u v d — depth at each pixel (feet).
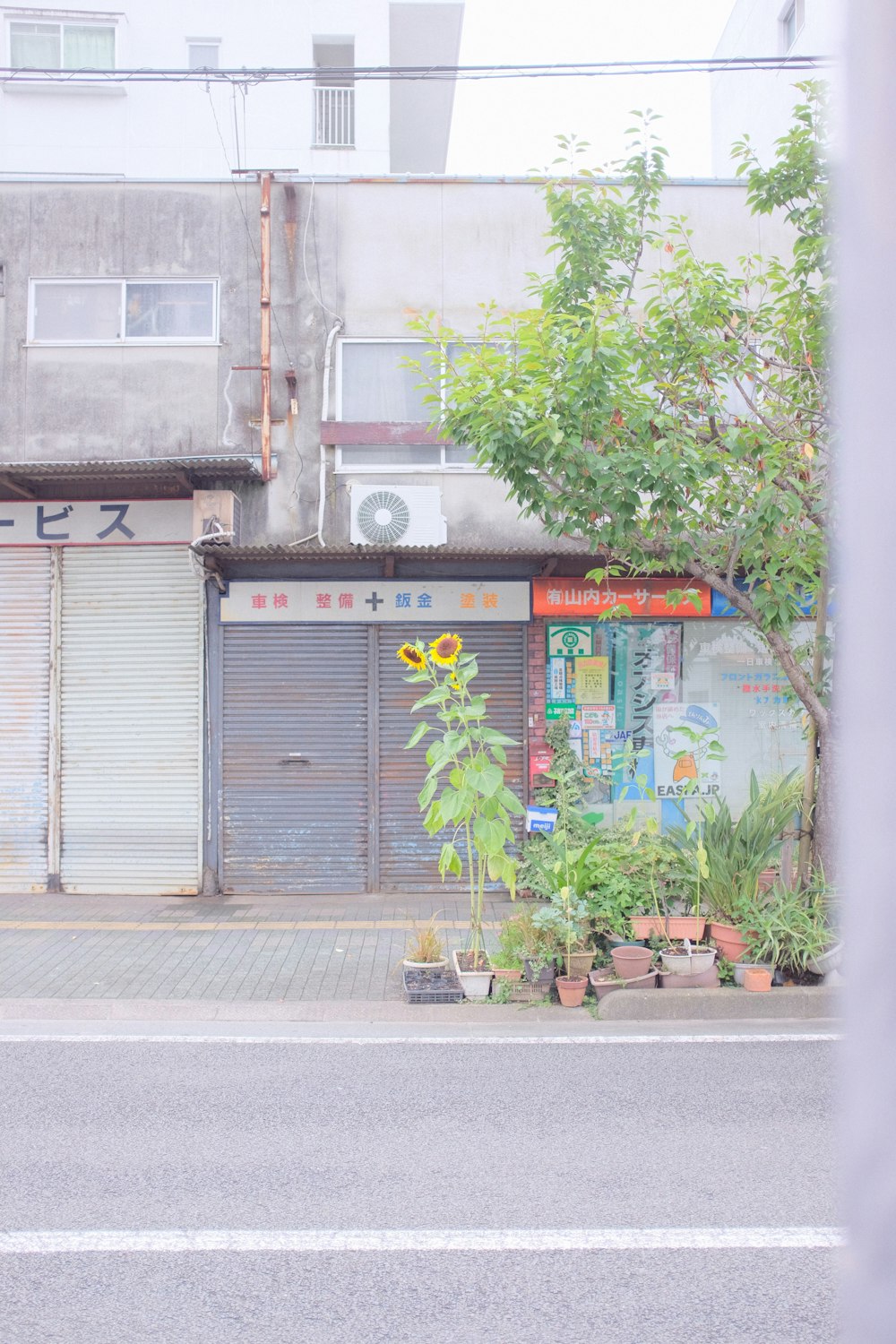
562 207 25.70
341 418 35.45
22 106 52.03
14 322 35.63
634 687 34.86
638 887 25.50
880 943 4.46
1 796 34.91
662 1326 10.77
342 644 34.58
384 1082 18.17
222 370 35.55
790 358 27.09
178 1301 11.25
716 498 25.03
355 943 27.91
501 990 23.07
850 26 4.76
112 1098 17.33
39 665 35.04
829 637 29.27
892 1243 4.39
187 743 34.65
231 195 36.09
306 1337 10.57
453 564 34.40
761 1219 13.12
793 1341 10.47
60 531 34.78
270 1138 15.66
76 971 25.12
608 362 23.06
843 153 4.79
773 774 34.81
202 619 34.63
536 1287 11.55
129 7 52.85
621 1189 13.94
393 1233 12.76
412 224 36.09
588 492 23.86
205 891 34.19
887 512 4.50
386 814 34.45
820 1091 17.75
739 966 23.53
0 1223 12.98
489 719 34.58
